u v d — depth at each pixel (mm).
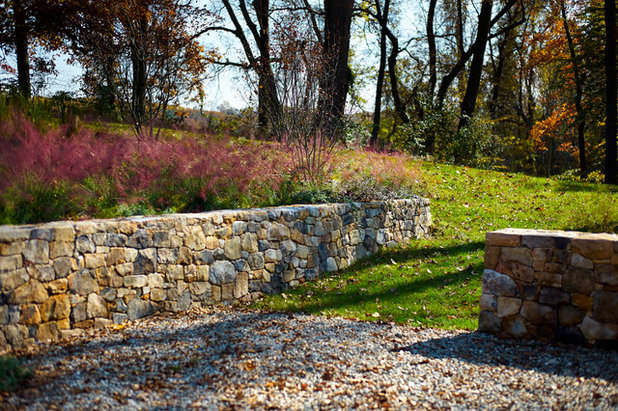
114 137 7523
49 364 3641
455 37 26062
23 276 4070
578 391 3379
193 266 5648
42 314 4207
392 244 9125
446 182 12883
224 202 7094
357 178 9547
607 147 16531
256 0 18250
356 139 14242
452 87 28281
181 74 9766
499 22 26125
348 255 8102
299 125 9039
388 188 9961
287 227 6945
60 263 4355
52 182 5516
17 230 4062
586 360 4035
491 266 4898
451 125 18688
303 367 3820
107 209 5754
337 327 5039
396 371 3807
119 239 4883
